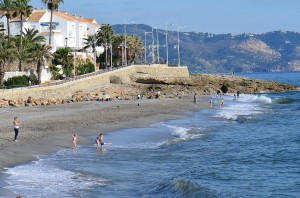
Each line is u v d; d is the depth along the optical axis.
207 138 60.84
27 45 129.75
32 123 70.56
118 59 194.12
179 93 147.88
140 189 35.44
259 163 45.09
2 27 146.50
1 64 116.38
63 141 55.94
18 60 125.50
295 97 141.62
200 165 44.00
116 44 193.00
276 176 39.19
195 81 170.75
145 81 164.75
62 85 119.25
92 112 88.00
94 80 139.50
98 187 36.03
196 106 107.44
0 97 100.50
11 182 36.91
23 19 162.00
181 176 38.84
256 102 124.75
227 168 42.53
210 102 116.38
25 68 128.62
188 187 34.44
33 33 140.12
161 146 54.72
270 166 43.62
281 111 99.50
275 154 49.78
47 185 36.31
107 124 71.06
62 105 104.00
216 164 44.56
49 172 40.59
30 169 41.53
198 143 56.88
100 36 184.88
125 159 46.88
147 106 102.81
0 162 43.72
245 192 33.50
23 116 80.50
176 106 105.19
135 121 75.69
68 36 176.75
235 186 35.47
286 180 37.69
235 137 62.12
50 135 59.03
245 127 72.75
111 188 35.72
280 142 58.09
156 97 134.62
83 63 155.88
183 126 72.88
